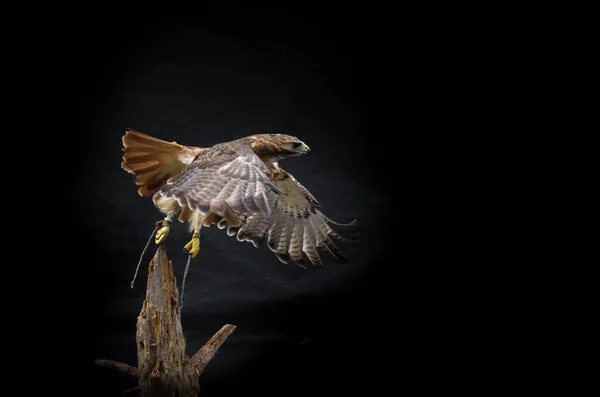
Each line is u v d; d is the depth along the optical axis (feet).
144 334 28.09
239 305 49.47
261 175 21.81
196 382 29.30
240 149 22.91
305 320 46.09
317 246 33.73
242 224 30.25
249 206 21.06
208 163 22.49
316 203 32.53
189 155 26.68
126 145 26.61
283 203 32.76
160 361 28.04
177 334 28.60
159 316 28.02
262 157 26.63
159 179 27.53
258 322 46.11
